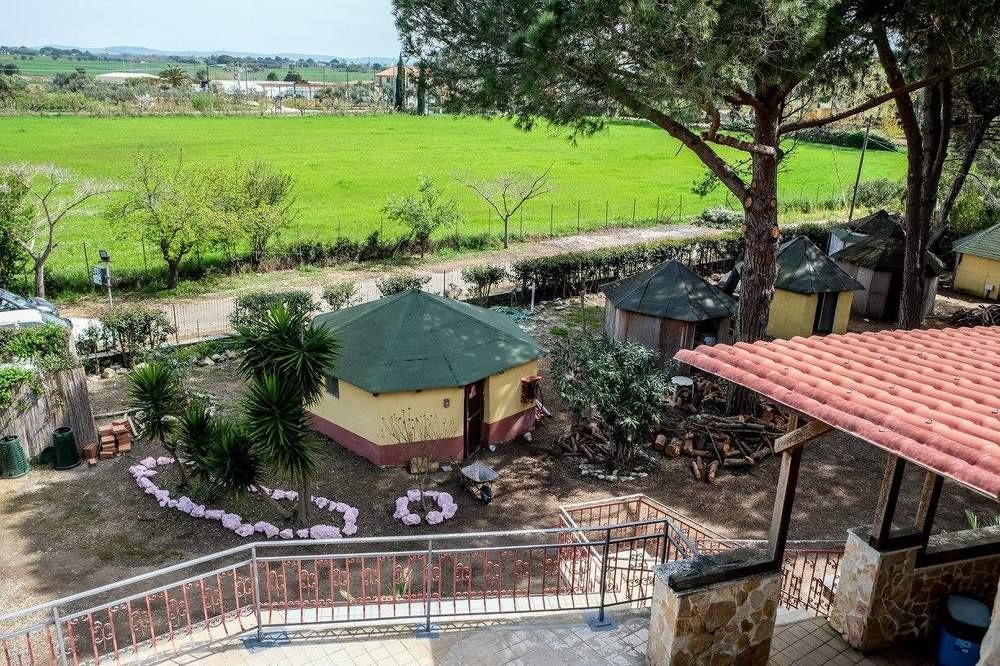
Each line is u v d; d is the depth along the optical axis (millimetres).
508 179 41844
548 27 13328
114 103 102438
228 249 34000
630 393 16391
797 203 51094
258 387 12844
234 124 90438
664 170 67438
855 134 73500
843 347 8359
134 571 12305
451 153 73312
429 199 36906
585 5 13508
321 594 11867
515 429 18250
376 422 16234
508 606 9039
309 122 96625
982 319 28031
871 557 7703
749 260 19125
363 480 16016
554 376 17656
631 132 94750
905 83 21500
